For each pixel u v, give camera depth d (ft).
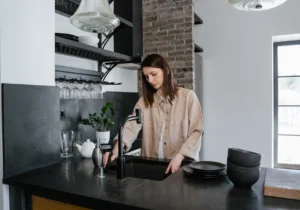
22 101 4.60
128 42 9.11
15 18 4.55
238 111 11.59
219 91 11.90
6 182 4.25
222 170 4.27
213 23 11.90
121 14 9.16
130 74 10.91
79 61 8.02
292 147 11.75
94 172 4.63
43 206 4.06
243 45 11.44
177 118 5.74
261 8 4.93
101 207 3.32
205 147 12.08
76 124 7.68
